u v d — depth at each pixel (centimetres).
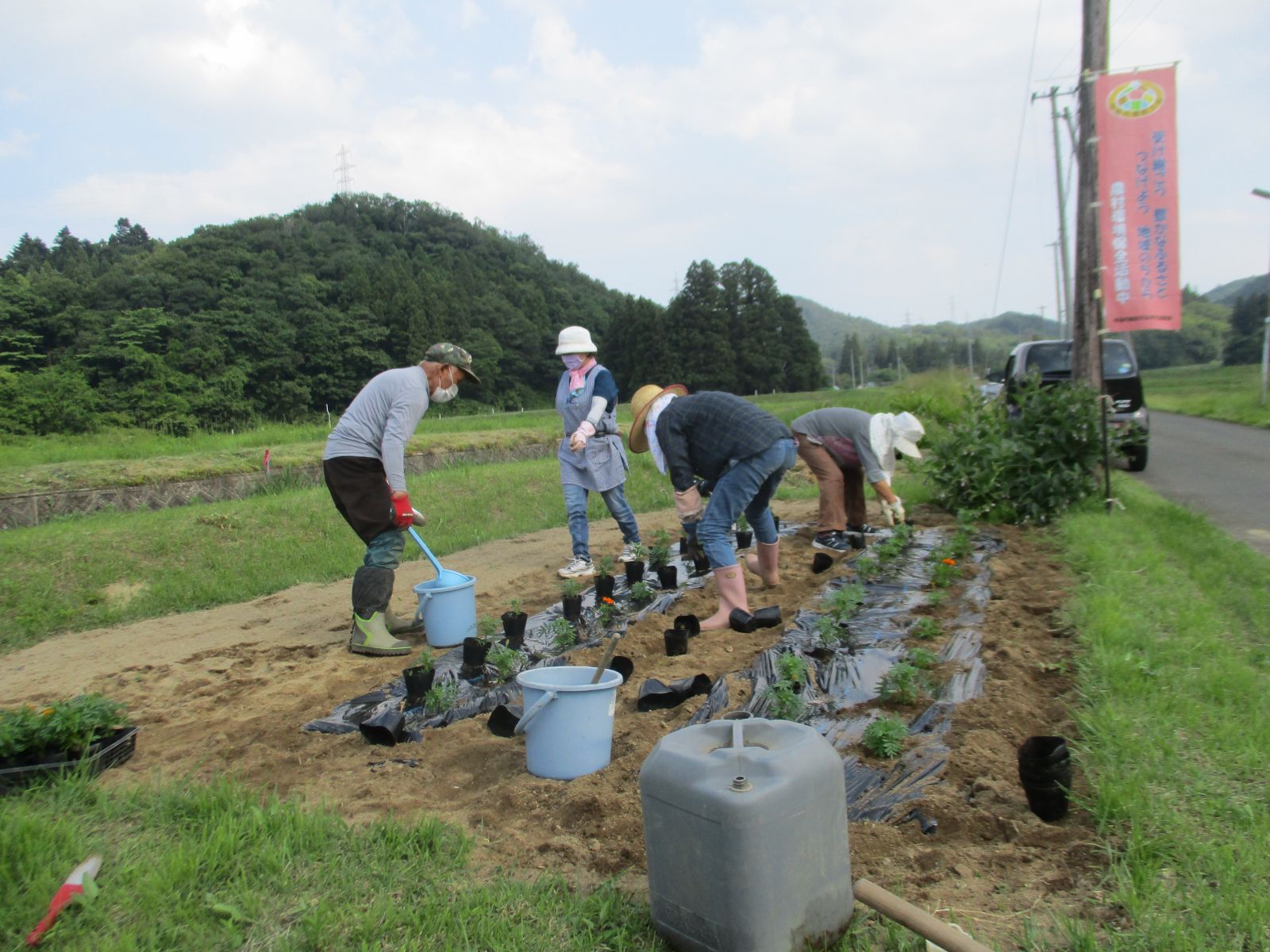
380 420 584
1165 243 913
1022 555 758
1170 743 343
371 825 326
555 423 2570
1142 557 675
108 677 579
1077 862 278
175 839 312
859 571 679
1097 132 922
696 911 239
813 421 812
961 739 372
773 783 233
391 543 591
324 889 281
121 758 407
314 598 795
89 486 1281
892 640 517
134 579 843
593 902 271
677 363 8531
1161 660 438
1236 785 314
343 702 484
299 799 349
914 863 286
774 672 464
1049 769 298
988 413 995
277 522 1009
